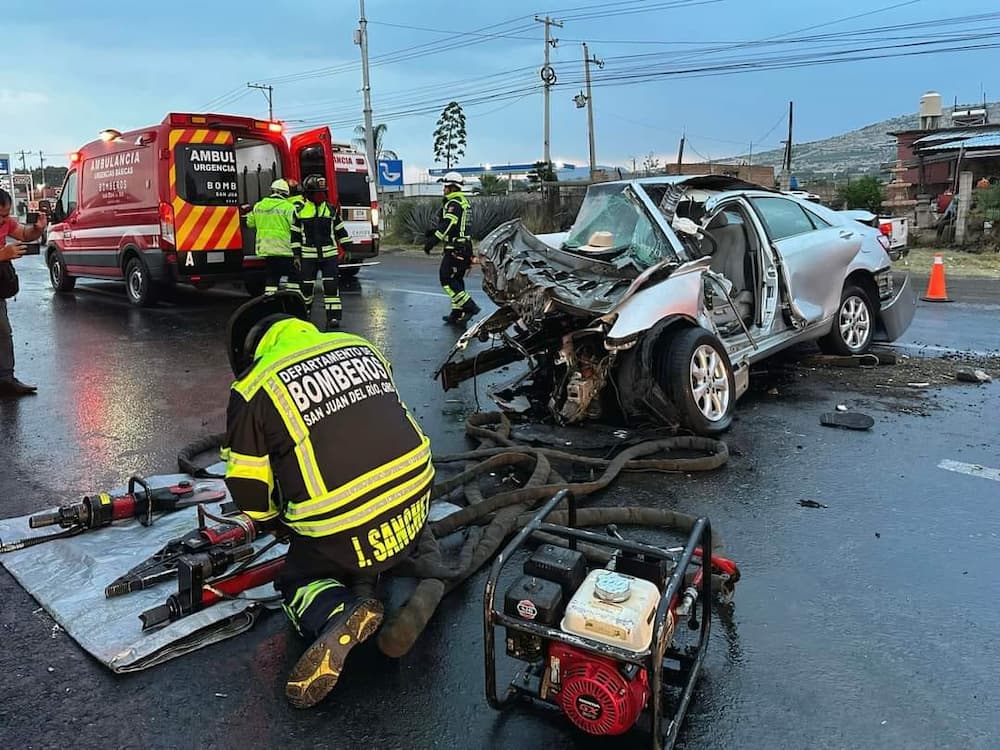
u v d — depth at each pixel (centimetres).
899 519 381
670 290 492
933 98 2720
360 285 1370
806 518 384
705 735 234
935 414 553
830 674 262
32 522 351
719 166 3069
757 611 301
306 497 255
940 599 308
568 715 225
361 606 247
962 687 255
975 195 1828
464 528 374
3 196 606
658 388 483
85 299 1241
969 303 1058
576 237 577
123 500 368
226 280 1056
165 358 788
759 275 599
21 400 627
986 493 412
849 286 706
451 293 960
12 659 273
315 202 906
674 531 370
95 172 1147
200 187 1016
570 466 456
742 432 518
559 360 494
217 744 234
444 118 5606
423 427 544
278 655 278
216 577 300
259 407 254
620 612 214
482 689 259
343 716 246
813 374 675
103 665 269
